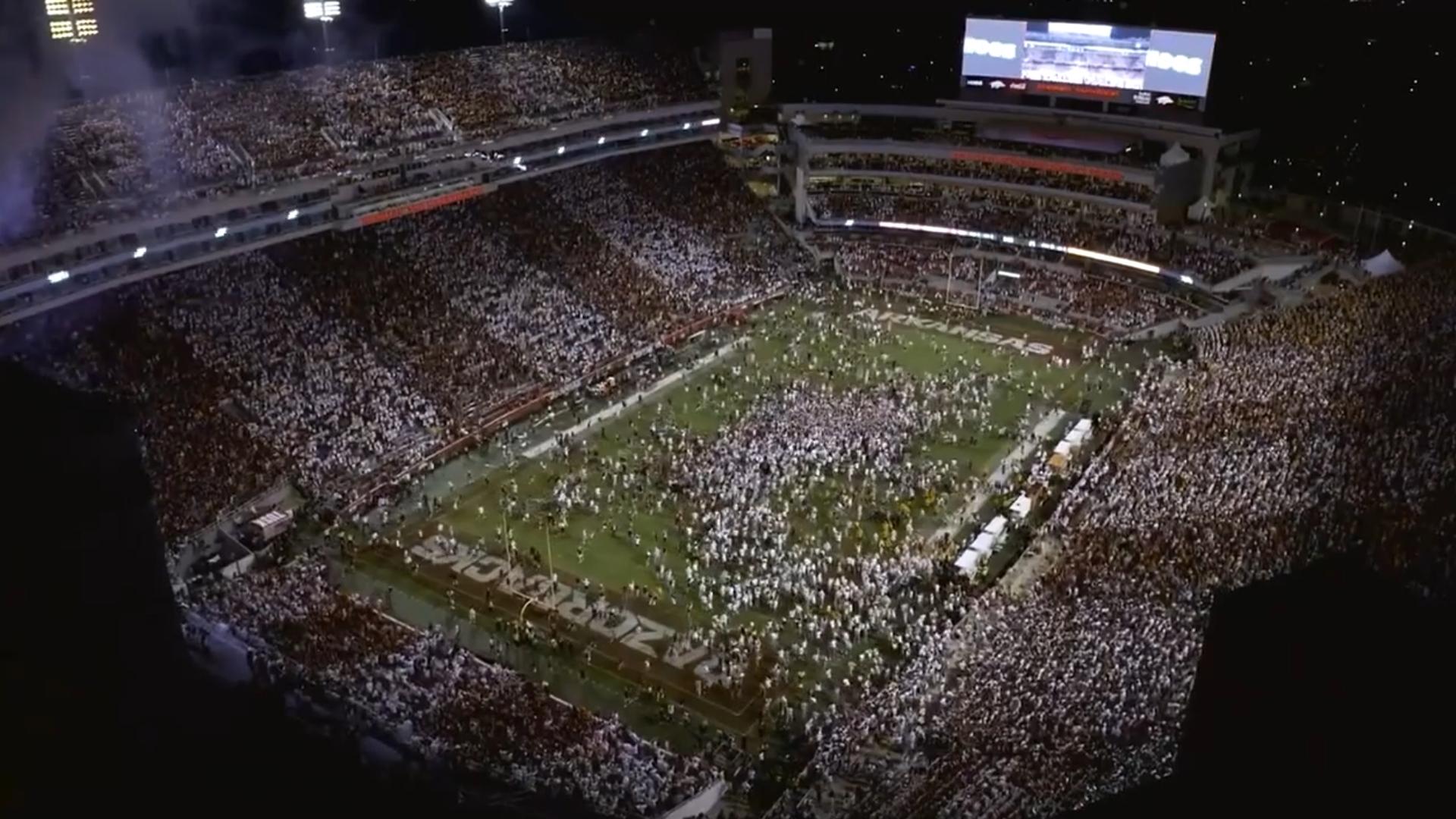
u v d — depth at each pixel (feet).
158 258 198.29
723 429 205.98
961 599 150.20
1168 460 170.09
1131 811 24.41
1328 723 24.34
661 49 299.99
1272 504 144.77
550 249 257.55
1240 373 198.49
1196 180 278.67
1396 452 149.69
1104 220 285.23
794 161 317.42
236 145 214.07
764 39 322.96
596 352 233.96
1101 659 121.29
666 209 287.89
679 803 110.42
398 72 253.03
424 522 176.35
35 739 26.07
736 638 146.51
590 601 154.92
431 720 117.60
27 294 178.29
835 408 213.46
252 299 206.39
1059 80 293.02
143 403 175.63
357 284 222.28
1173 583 133.49
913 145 305.73
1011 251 291.99
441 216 250.16
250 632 130.00
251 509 169.07
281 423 185.47
